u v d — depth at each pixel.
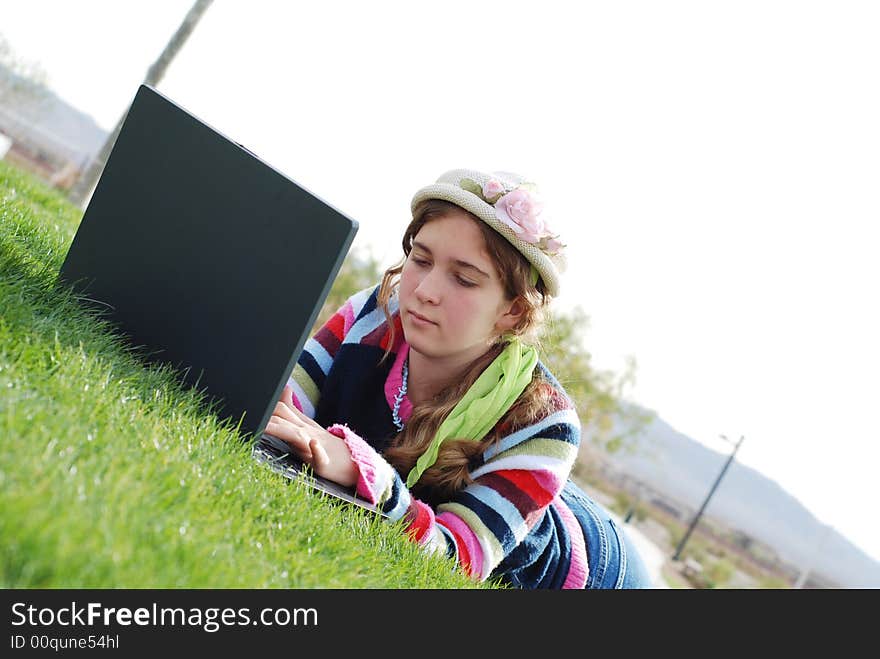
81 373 1.89
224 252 2.23
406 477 2.82
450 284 2.67
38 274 2.47
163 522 1.51
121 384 1.98
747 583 32.94
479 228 2.62
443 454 2.77
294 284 2.11
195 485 1.72
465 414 2.79
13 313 2.02
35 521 1.21
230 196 2.24
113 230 2.44
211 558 1.51
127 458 1.65
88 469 1.51
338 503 2.23
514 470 2.75
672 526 33.41
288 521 1.90
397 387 3.03
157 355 2.31
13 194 4.30
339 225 2.05
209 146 2.30
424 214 2.71
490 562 2.62
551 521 3.14
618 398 23.38
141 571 1.33
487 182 2.65
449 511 2.65
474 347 2.84
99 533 1.31
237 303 2.20
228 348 2.21
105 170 2.47
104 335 2.26
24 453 1.42
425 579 2.12
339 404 3.11
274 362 2.13
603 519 3.78
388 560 2.11
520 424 2.84
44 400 1.69
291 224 2.13
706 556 31.28
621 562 3.61
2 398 1.57
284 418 2.41
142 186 2.40
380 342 3.09
